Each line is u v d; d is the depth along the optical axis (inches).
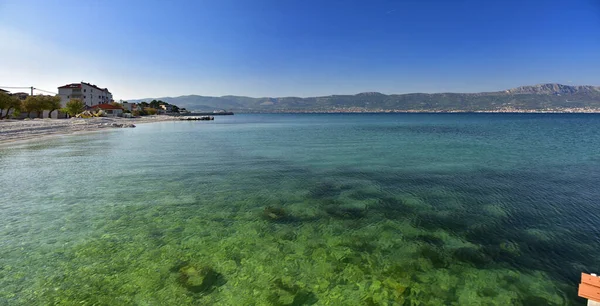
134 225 404.5
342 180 669.3
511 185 622.8
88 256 317.1
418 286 269.9
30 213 446.3
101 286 264.2
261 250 335.6
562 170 775.1
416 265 305.6
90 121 2770.7
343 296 254.8
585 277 220.2
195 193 558.9
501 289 265.6
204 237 367.9
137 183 629.9
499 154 1063.0
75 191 565.3
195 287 264.1
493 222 420.2
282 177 697.0
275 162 895.7
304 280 278.2
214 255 323.0
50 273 283.9
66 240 355.6
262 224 412.2
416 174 732.7
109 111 4296.3
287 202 510.3
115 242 351.6
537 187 605.3
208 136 1857.8
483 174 731.4
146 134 1947.6
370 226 407.2
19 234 371.2
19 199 515.2
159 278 277.7
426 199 528.4
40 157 963.3
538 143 1418.6
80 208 470.6
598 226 402.6
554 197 534.6
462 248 343.0
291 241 359.9
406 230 394.0
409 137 1782.7
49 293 253.6
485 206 488.7
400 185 626.8
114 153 1063.6
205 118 5310.0
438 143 1432.1
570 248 341.7
